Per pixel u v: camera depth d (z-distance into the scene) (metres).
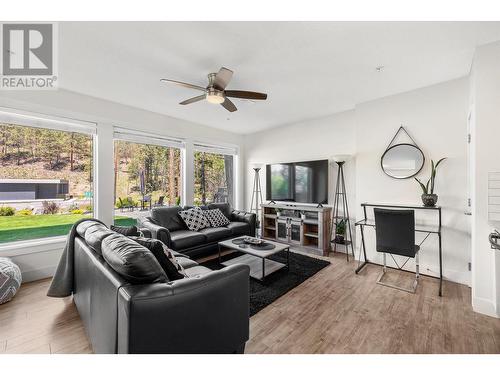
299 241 4.04
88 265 1.54
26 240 2.81
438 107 2.79
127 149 3.81
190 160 4.48
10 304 2.13
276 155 4.96
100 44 1.96
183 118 4.23
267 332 1.76
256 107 3.63
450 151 2.71
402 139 3.06
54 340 1.64
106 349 1.21
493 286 1.97
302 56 2.17
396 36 1.87
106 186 3.36
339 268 3.12
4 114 2.62
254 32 1.81
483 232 2.02
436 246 2.81
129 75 2.53
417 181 2.87
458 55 2.16
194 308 1.16
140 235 2.27
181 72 2.47
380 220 2.65
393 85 2.83
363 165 3.40
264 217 4.66
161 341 1.05
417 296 2.33
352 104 3.50
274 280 2.69
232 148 5.46
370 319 1.93
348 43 1.97
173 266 1.49
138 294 1.01
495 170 1.96
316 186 4.10
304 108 3.69
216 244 3.57
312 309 2.09
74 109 2.98
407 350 1.56
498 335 1.71
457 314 2.00
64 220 3.14
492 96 1.96
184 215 3.68
